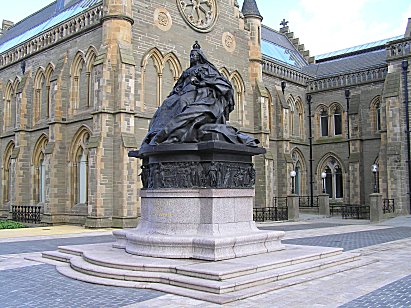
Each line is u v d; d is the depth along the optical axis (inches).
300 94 2116.1
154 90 1391.5
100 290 447.5
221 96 625.3
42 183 1599.4
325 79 2096.5
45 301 411.2
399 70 1652.3
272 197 1742.1
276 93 1946.4
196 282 432.1
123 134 1239.5
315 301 401.4
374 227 1272.1
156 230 570.3
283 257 534.3
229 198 564.7
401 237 968.9
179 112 596.4
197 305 386.3
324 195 1739.7
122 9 1289.4
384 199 1628.9
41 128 1563.7
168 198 566.6
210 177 556.7
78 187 1403.8
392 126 1626.5
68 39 1457.9
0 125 1846.7
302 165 2095.2
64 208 1409.9
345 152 2012.8
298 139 2081.7
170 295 422.9
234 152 576.4
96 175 1219.9
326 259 578.6
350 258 612.7
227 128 594.9
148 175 605.0
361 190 1916.8
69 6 1843.0
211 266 471.8
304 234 1034.7
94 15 1357.0
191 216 557.3
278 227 1268.5
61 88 1437.0
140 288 452.1
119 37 1279.5
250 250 551.5
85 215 1342.3
